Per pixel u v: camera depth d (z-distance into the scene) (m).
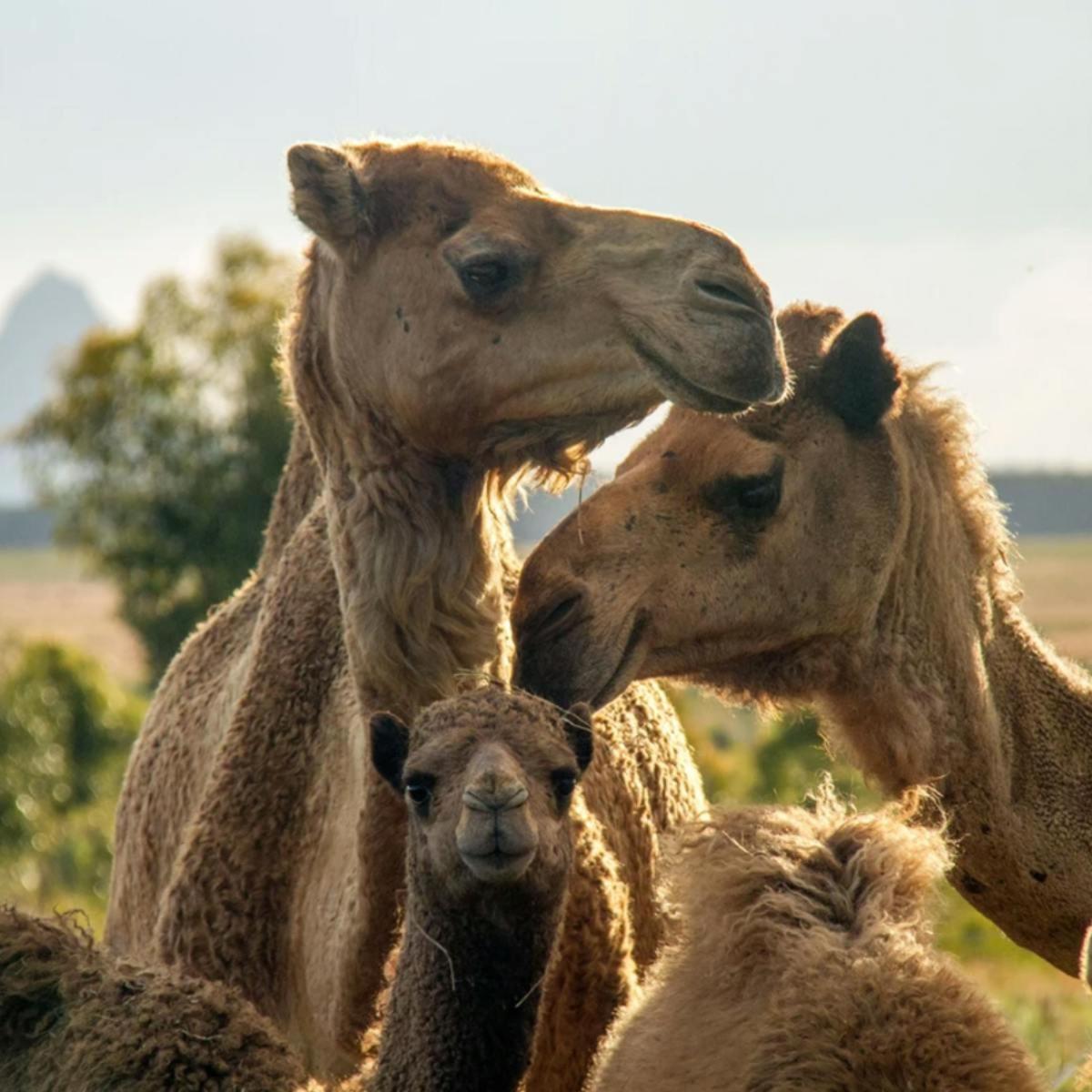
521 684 9.11
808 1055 7.25
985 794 9.64
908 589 9.62
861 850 7.97
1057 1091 9.69
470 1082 8.55
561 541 9.22
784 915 7.86
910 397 9.85
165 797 11.59
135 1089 8.26
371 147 9.35
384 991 9.31
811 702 9.83
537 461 9.15
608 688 9.09
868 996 7.31
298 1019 9.93
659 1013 8.12
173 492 62.75
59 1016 8.82
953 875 9.88
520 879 8.17
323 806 9.97
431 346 8.96
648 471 9.40
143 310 63.81
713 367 8.56
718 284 8.66
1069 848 9.80
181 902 10.12
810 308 9.91
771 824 8.27
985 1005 7.38
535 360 8.86
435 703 8.67
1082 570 107.00
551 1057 9.44
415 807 8.41
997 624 9.97
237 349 63.25
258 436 62.69
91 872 41.94
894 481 9.54
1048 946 9.99
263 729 10.22
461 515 9.18
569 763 8.40
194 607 62.66
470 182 9.12
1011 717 9.88
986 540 9.91
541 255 8.91
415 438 9.07
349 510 9.23
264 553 12.32
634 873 10.31
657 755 10.85
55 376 64.25
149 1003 8.61
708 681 9.70
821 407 9.52
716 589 9.29
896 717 9.56
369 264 9.11
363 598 9.16
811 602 9.44
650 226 8.88
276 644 10.37
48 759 45.62
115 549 63.09
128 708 50.62
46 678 48.69
